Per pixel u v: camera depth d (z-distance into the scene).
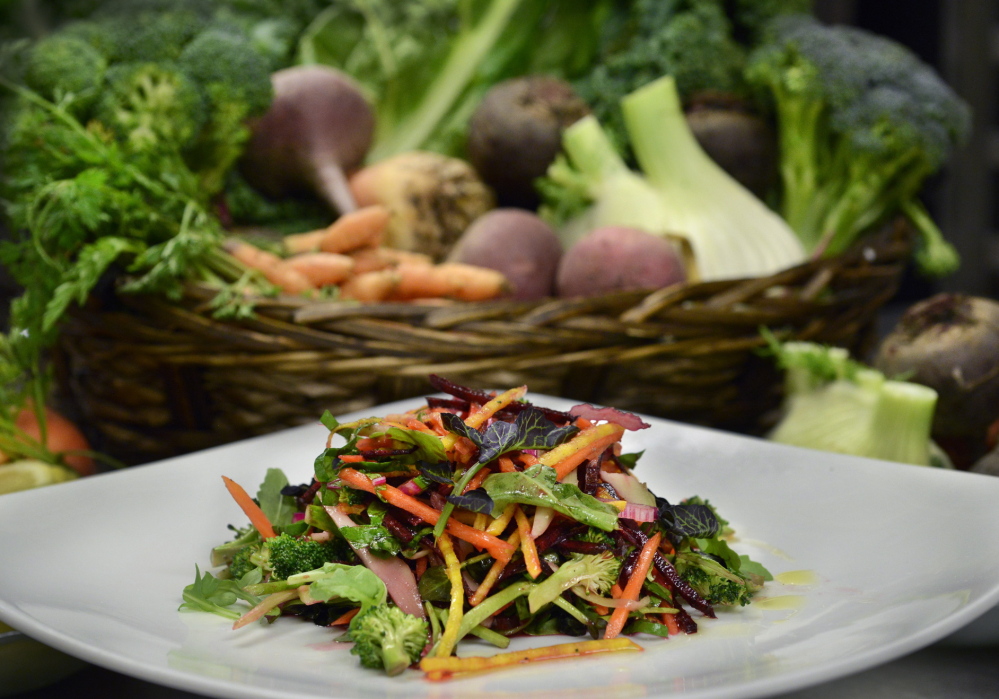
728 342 0.95
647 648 0.74
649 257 1.03
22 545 0.77
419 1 1.20
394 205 1.08
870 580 0.76
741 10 1.19
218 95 1.01
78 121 1.00
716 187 1.10
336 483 0.78
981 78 1.59
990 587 0.71
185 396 0.94
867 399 0.93
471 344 0.92
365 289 1.00
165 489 0.82
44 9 1.21
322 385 0.93
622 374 0.95
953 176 1.62
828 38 1.12
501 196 1.13
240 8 1.18
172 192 0.96
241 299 0.92
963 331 0.94
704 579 0.76
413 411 0.80
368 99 1.13
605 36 1.21
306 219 1.09
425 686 0.66
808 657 0.67
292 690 0.64
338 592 0.74
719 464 0.85
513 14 1.20
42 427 0.91
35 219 0.92
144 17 1.04
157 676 0.64
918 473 0.81
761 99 1.15
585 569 0.75
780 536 0.80
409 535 0.76
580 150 1.10
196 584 0.76
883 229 1.13
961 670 0.76
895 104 1.08
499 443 0.77
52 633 0.68
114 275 0.93
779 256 1.09
